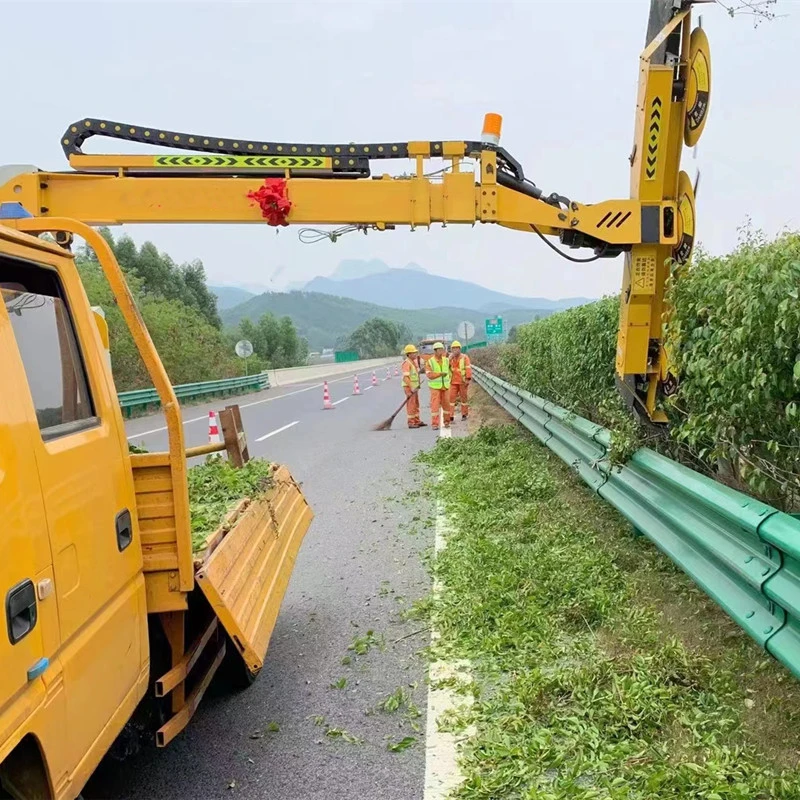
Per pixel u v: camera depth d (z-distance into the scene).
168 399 2.96
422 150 6.18
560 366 10.00
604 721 3.43
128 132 6.01
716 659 3.87
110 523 2.64
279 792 3.21
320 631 5.02
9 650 1.84
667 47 5.91
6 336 2.15
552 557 5.73
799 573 2.94
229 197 5.98
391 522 7.74
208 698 4.17
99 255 2.92
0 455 1.92
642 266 6.29
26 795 2.01
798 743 3.04
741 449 3.97
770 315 3.33
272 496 4.82
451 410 16.91
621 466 5.85
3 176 5.79
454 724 3.64
